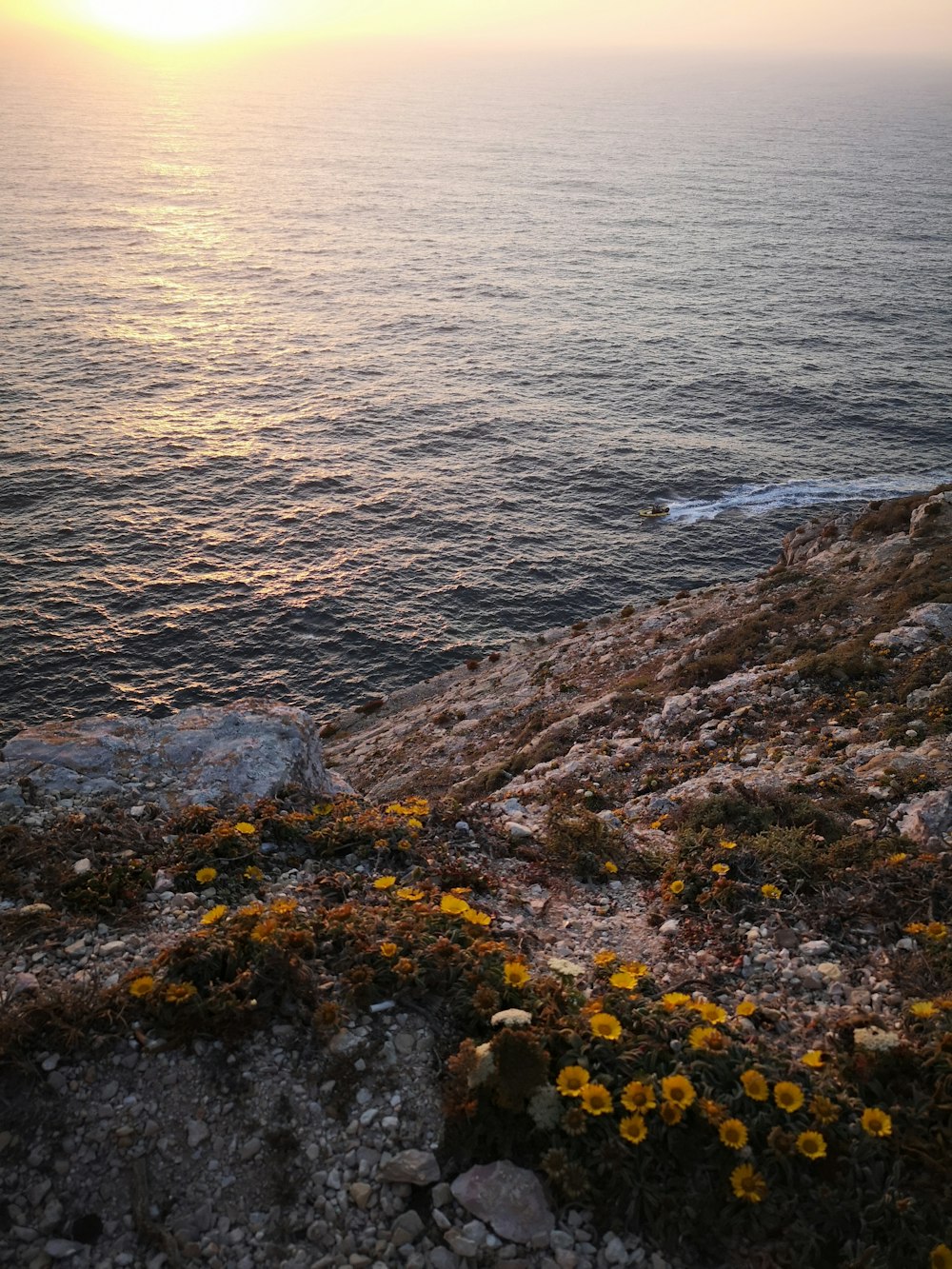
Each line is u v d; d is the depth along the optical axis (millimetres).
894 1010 8289
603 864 11711
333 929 8227
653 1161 6410
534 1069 6637
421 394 102438
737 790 14352
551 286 157375
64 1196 6223
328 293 151875
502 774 25422
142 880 9430
